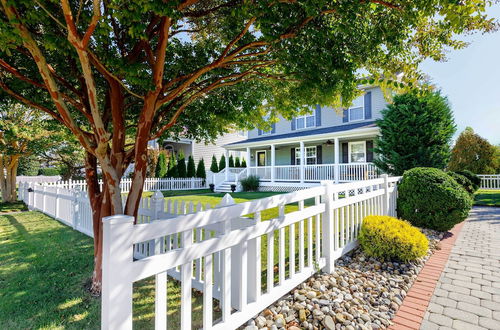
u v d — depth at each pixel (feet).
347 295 9.18
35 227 21.77
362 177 38.09
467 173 28.32
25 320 8.39
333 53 9.11
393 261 12.35
